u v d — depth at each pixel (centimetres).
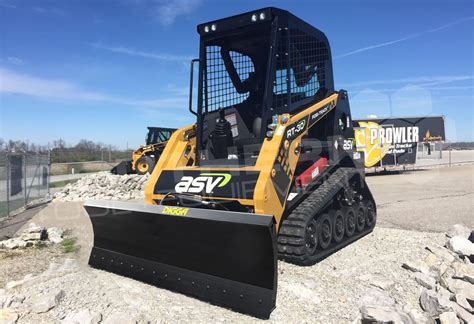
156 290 434
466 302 412
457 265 490
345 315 378
